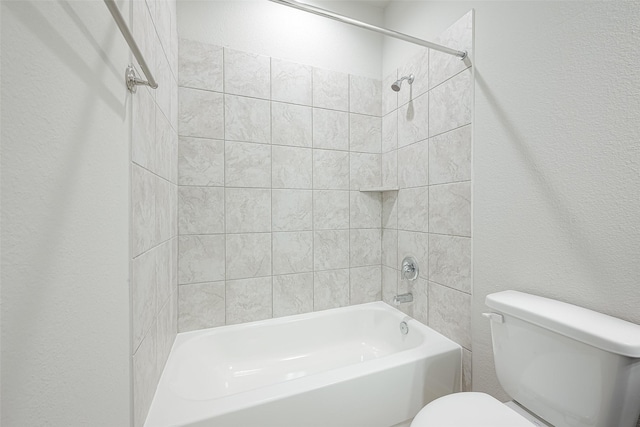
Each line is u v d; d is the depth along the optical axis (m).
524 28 0.99
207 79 1.45
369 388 1.04
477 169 1.17
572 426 0.72
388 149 1.80
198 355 1.33
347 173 1.78
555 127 0.89
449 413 0.80
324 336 1.66
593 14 0.80
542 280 0.93
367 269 1.85
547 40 0.92
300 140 1.66
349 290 1.80
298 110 1.65
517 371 0.87
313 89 1.69
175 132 1.32
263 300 1.59
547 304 0.85
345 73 1.77
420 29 1.54
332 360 1.59
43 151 0.38
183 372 1.16
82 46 0.47
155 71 0.93
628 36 0.73
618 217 0.75
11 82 0.33
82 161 0.47
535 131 0.95
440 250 1.38
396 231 1.73
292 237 1.65
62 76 0.42
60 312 0.42
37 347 0.37
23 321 0.35
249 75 1.54
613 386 0.64
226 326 1.50
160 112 0.99
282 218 1.62
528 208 0.98
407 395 1.11
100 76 0.53
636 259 0.72
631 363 0.63
